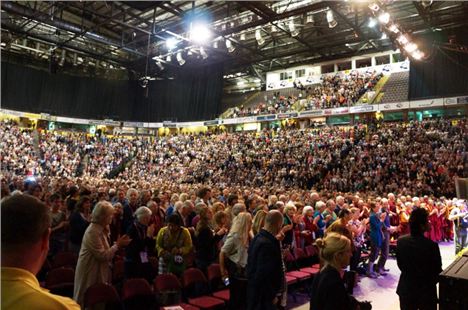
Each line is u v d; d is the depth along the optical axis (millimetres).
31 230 1187
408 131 20328
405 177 16609
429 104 23703
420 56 20844
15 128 28484
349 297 2680
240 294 4629
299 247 7016
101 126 36594
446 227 12484
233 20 22422
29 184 10047
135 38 29781
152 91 38219
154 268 5289
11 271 1135
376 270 8109
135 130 38000
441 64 23656
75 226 5297
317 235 7340
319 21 24219
